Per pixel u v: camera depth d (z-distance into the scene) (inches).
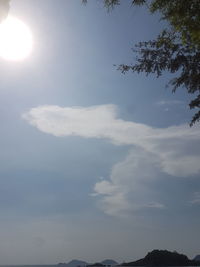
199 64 572.1
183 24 429.4
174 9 422.6
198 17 418.9
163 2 424.5
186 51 568.1
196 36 437.4
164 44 557.6
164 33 537.6
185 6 417.4
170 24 462.0
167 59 577.6
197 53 567.5
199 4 413.7
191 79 579.5
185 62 572.4
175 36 538.6
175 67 575.8
